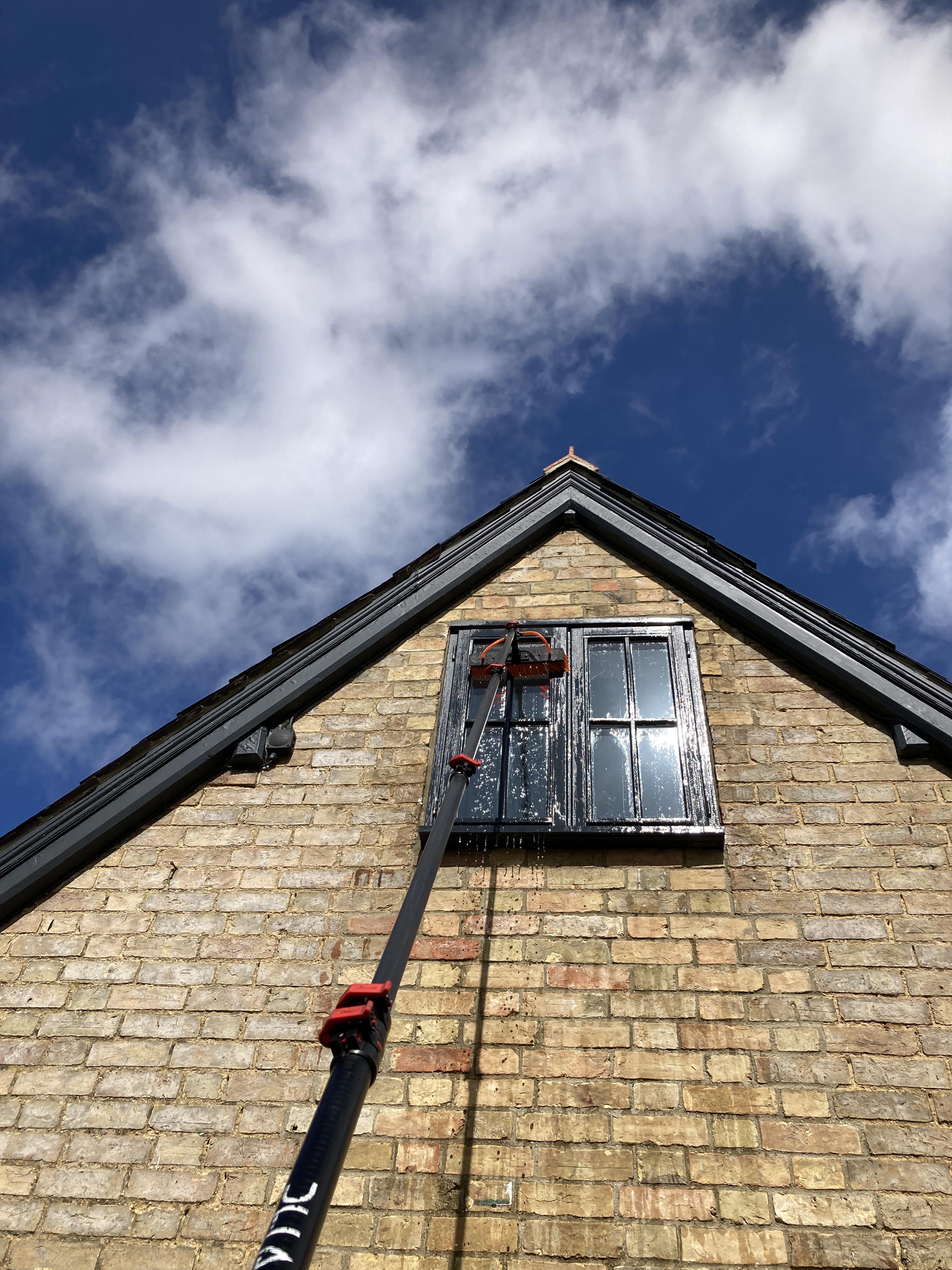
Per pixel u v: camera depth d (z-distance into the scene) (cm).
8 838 418
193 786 441
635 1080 328
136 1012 368
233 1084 346
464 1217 305
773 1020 336
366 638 479
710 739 421
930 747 400
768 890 369
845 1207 296
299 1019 358
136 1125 340
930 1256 286
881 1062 324
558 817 397
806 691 434
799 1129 312
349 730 451
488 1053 339
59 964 385
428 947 369
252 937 383
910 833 378
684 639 460
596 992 350
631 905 371
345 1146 184
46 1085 353
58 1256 313
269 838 415
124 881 408
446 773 421
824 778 400
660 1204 301
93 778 434
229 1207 318
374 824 413
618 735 430
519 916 373
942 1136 307
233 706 456
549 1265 293
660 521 518
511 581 512
